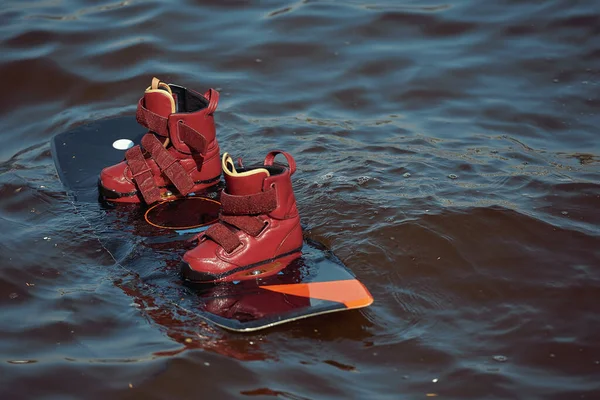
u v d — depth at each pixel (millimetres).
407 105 6230
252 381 3141
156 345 3352
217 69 6766
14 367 3246
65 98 6320
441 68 6762
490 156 5262
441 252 4008
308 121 5918
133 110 6160
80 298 3689
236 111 6066
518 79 6562
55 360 3287
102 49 6957
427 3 7906
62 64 6691
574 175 4934
